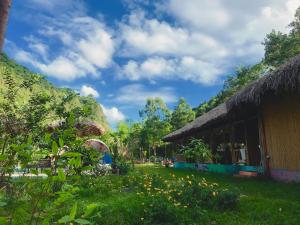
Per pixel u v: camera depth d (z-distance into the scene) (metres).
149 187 6.62
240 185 8.14
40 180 1.35
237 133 15.54
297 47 26.47
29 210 1.30
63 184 1.40
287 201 5.36
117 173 12.00
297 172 8.34
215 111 16.00
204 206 5.12
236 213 4.88
